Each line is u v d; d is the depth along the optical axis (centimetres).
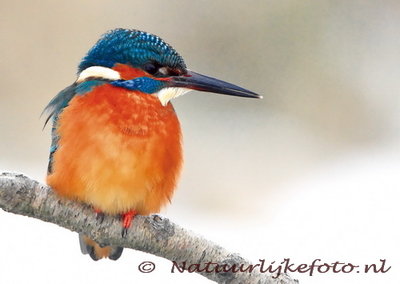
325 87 1499
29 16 1461
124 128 732
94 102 739
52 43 1464
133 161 723
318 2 1509
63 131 732
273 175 1375
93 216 717
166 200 757
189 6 1507
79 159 713
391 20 1527
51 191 702
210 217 1254
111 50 785
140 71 783
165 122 754
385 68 1517
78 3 1491
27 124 1396
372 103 1499
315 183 1343
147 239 720
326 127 1477
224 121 1433
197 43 1506
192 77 816
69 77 1454
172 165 752
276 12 1512
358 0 1539
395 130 1488
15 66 1438
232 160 1398
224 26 1507
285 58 1509
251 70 1495
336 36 1520
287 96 1490
